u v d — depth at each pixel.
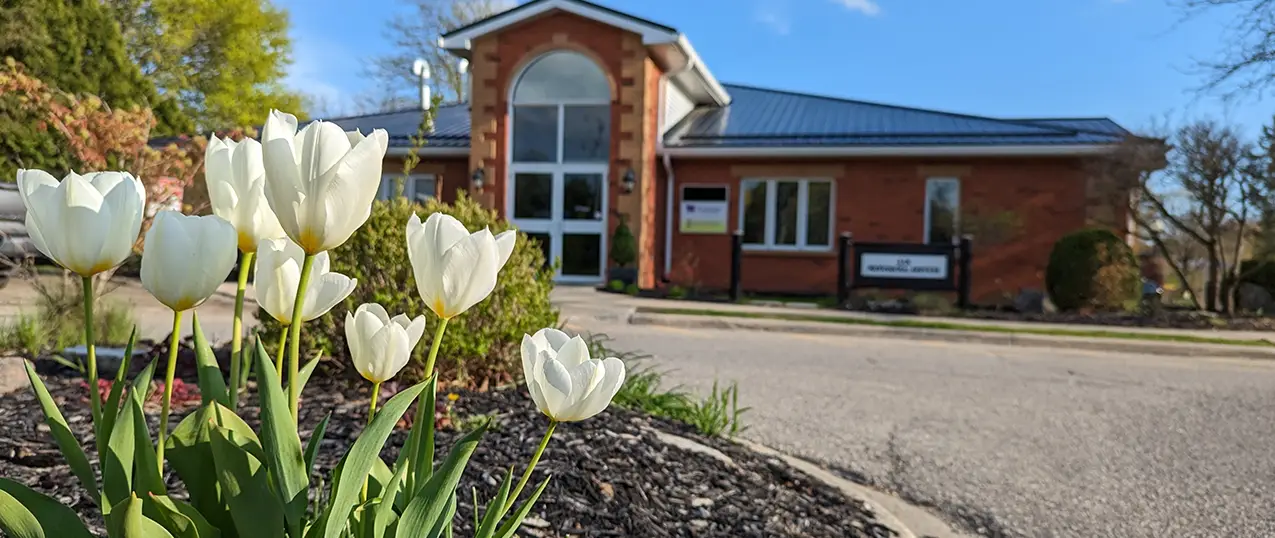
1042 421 5.72
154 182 6.08
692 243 16.88
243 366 1.94
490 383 4.69
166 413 1.22
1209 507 3.94
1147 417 5.94
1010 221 15.50
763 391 6.47
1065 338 10.22
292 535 1.15
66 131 5.91
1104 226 15.02
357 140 1.11
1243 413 6.14
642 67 15.68
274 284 1.26
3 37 16.39
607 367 1.29
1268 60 12.52
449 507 1.40
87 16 18.16
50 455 2.86
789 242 16.69
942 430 5.35
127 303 6.59
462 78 33.00
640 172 15.70
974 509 3.84
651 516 2.91
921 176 16.08
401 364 1.33
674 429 4.20
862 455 4.67
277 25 31.31
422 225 1.28
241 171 1.24
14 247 5.80
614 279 15.30
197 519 1.17
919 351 9.27
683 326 11.11
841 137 16.62
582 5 15.62
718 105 21.16
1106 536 3.54
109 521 1.08
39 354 4.96
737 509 3.17
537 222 16.39
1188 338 10.33
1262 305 14.23
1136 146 13.81
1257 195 13.18
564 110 16.31
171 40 28.84
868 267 13.65
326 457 2.99
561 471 3.07
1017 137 15.78
